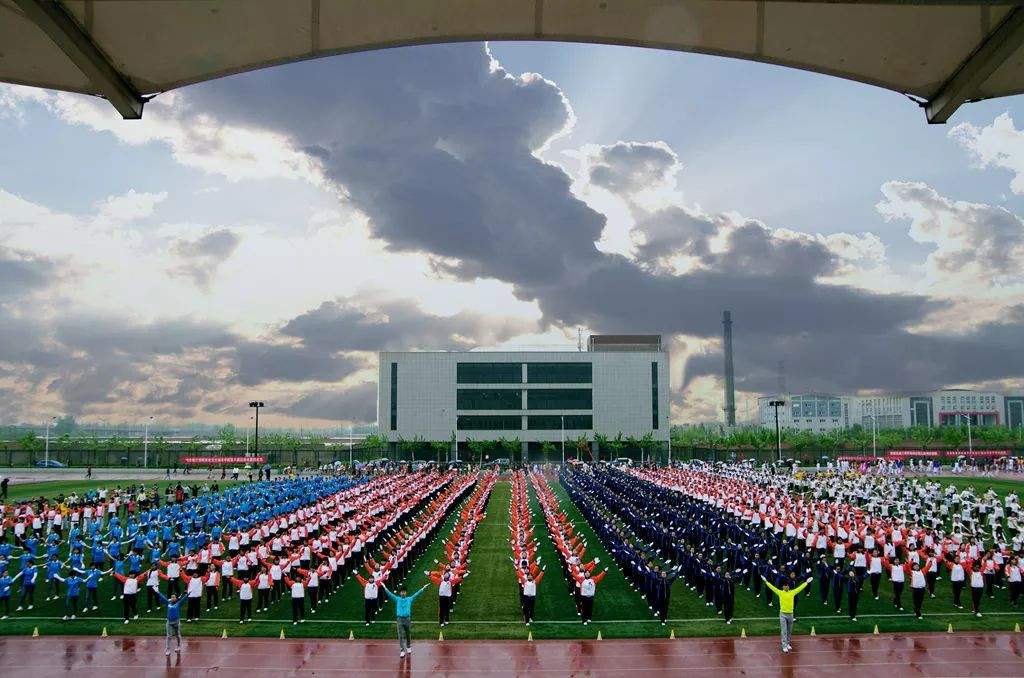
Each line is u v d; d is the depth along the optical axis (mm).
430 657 23250
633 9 11445
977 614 27531
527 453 136500
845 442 141875
